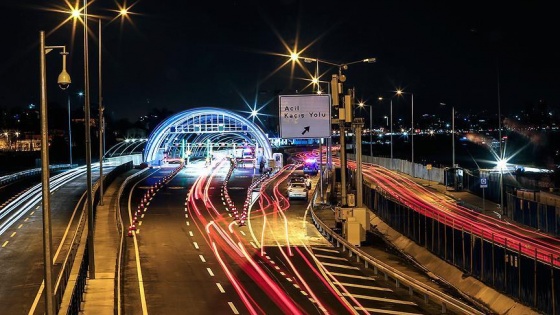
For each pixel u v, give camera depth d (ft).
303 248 152.56
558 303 82.94
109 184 286.05
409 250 147.64
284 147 606.96
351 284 115.65
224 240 163.02
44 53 67.67
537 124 642.63
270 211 218.38
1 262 135.44
